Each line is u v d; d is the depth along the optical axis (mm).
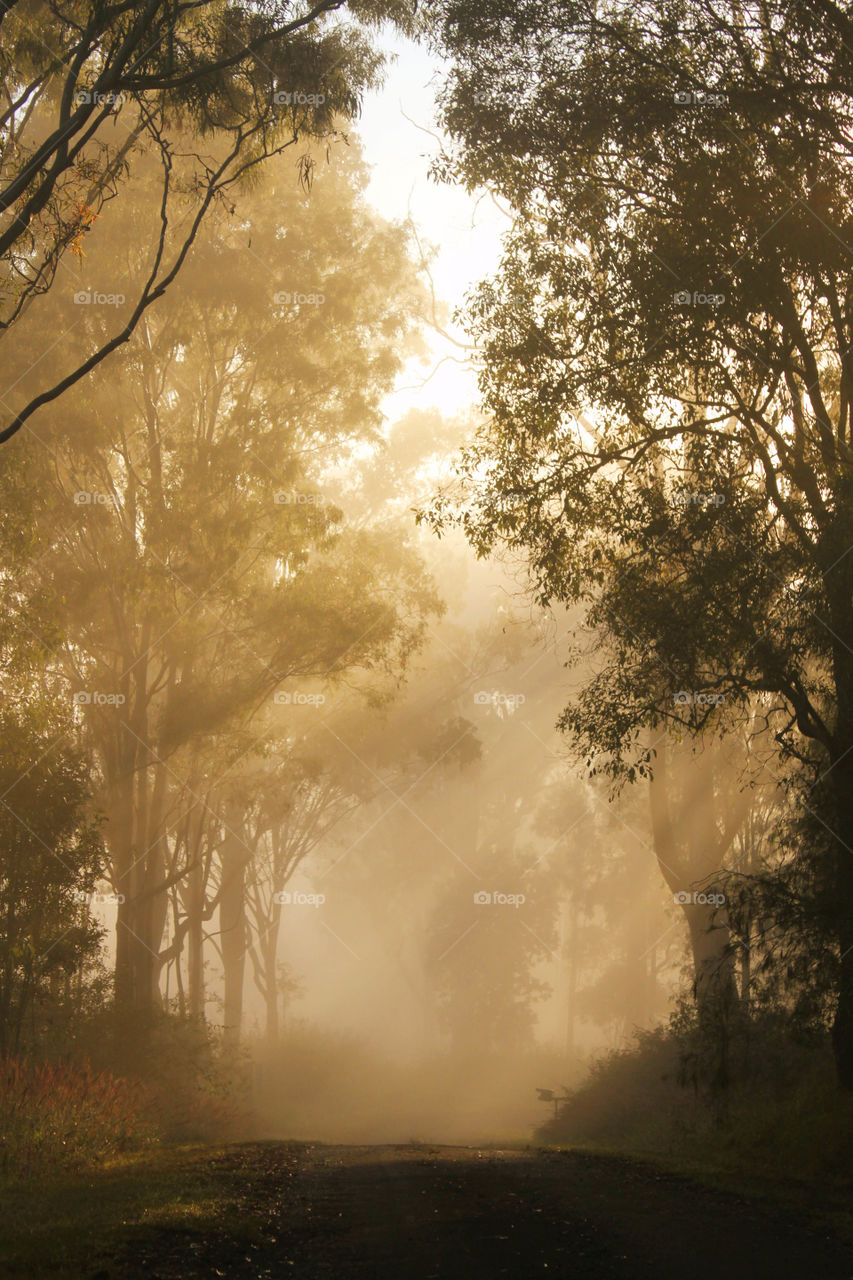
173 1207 9453
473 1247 8156
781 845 20438
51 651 19906
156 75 14023
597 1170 13711
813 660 17938
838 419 18453
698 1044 22281
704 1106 22016
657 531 16594
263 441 27625
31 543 20281
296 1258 7723
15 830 19375
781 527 17375
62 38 15656
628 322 16641
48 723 20188
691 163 16031
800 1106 16516
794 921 17156
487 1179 12188
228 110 16312
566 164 17250
